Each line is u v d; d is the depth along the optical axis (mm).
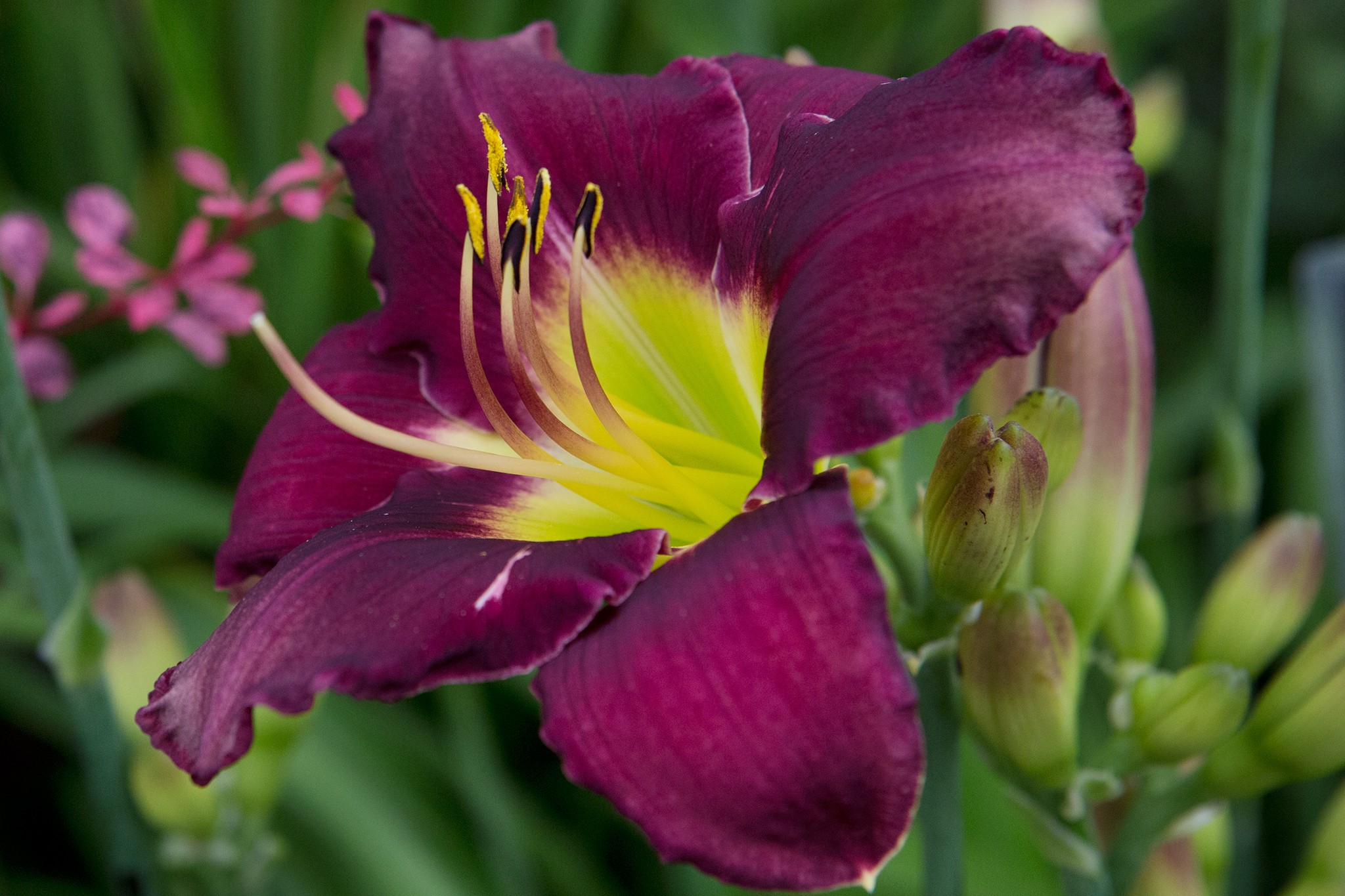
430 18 638
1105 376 449
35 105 695
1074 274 379
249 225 505
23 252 509
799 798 368
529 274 433
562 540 429
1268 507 730
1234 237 510
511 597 395
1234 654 467
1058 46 389
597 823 609
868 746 367
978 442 401
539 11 647
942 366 381
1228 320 517
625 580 394
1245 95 497
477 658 391
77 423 614
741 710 373
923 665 428
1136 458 454
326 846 558
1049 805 444
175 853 481
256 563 441
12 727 675
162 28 584
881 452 428
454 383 446
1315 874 476
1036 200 383
